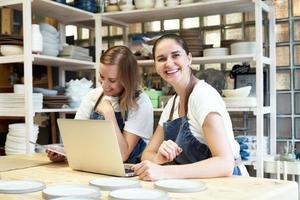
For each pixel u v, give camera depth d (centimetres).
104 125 140
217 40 337
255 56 277
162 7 308
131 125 206
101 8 345
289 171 269
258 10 275
